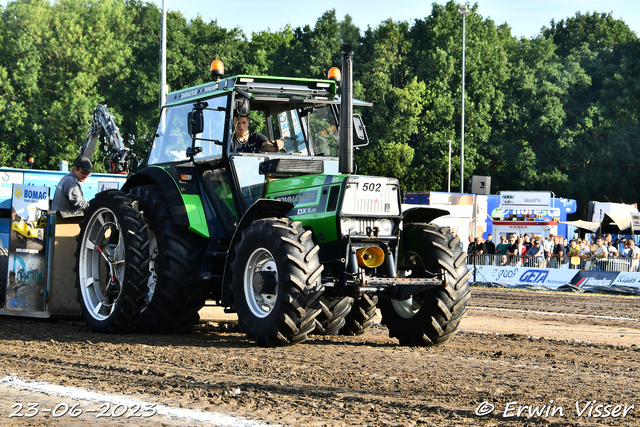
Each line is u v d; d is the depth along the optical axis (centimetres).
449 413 650
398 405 680
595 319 1889
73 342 1130
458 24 10238
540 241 3622
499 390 764
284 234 1050
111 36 9038
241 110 1244
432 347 1153
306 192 1152
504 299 2612
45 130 8250
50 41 8581
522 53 10431
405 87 9025
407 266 1202
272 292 1065
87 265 1377
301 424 599
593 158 9450
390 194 1132
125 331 1284
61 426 594
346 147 1163
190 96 1351
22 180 2655
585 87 9612
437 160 9056
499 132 9662
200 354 998
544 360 1027
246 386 760
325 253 1116
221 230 1252
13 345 1084
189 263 1248
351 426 595
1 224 2355
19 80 8331
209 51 9206
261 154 1251
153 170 1323
